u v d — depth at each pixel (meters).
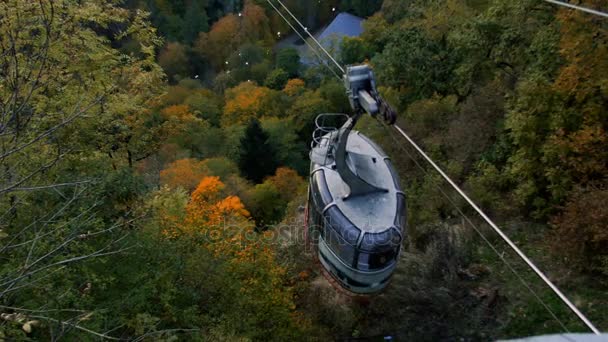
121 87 17.61
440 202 18.61
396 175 14.09
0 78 9.48
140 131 20.42
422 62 26.88
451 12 28.11
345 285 13.97
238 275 13.81
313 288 16.39
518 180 17.69
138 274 11.21
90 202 11.38
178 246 12.98
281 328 13.62
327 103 42.38
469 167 20.17
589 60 15.26
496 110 20.94
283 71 52.91
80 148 14.51
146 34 18.56
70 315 9.59
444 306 15.08
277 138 37.94
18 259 9.39
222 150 38.28
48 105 13.18
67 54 14.80
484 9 28.95
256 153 35.09
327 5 65.81
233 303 12.72
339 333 15.25
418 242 17.55
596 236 13.09
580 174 15.34
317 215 13.84
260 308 13.52
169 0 62.47
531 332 13.55
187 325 11.73
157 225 12.84
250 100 44.66
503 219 17.44
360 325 15.35
